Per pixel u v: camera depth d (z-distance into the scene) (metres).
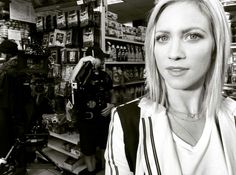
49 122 3.29
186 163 0.53
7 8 3.28
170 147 0.53
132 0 6.00
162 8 0.52
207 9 0.50
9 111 2.50
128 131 0.57
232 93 1.90
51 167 3.23
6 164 2.57
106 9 3.17
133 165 0.57
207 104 0.58
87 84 2.63
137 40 4.11
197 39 0.50
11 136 2.57
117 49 3.56
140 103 0.60
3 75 2.48
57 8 3.37
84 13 2.92
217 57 0.55
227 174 0.52
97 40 3.07
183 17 0.49
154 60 0.59
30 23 3.54
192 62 0.50
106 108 2.77
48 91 3.23
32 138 2.55
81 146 2.76
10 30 3.23
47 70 2.96
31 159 3.06
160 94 0.61
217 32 0.52
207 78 0.59
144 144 0.55
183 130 0.58
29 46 2.99
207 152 0.54
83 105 2.66
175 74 0.51
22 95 2.56
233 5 1.90
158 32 0.53
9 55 2.64
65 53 3.20
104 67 3.10
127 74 3.96
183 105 0.59
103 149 3.02
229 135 0.55
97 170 3.08
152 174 0.53
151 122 0.56
